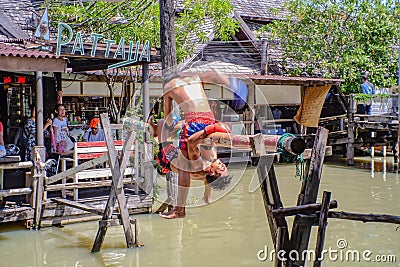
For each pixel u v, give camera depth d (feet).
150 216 31.94
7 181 34.50
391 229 27.91
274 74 63.36
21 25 43.70
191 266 22.75
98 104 49.98
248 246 25.59
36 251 25.05
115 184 25.21
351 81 61.98
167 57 33.63
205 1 49.57
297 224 15.58
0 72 41.70
